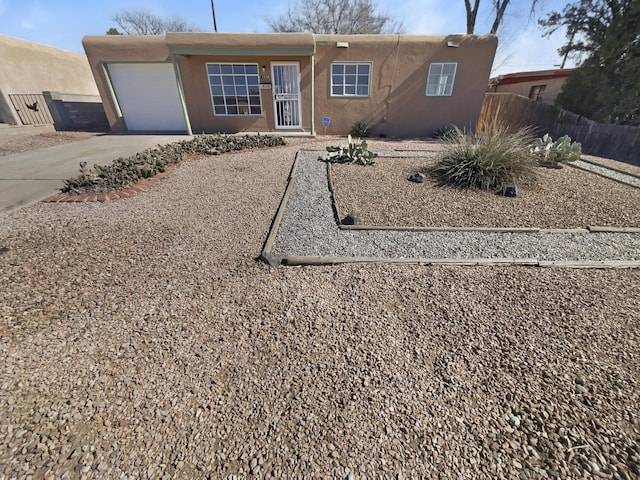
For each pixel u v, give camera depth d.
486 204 3.96
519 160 4.70
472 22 13.38
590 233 3.29
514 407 1.43
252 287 2.30
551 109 9.41
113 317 1.96
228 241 2.99
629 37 8.12
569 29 10.31
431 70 9.30
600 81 8.84
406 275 2.48
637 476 1.17
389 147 7.70
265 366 1.64
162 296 2.18
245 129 9.77
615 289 2.33
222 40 8.00
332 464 1.21
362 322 1.96
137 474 1.16
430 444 1.28
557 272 2.56
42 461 1.18
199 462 1.20
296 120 9.96
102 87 9.45
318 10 21.44
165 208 3.72
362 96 9.60
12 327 1.84
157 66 9.33
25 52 9.89
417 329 1.91
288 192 4.24
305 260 2.63
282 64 9.12
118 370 1.59
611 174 5.64
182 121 10.05
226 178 4.90
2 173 4.95
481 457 1.23
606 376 1.59
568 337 1.85
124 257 2.66
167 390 1.49
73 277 2.36
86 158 6.00
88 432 1.30
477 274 2.52
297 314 2.02
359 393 1.50
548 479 1.16
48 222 3.25
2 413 1.35
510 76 16.22
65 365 1.61
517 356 1.71
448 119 9.88
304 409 1.42
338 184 4.63
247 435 1.30
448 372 1.61
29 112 9.91
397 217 3.57
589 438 1.30
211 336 1.83
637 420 1.38
